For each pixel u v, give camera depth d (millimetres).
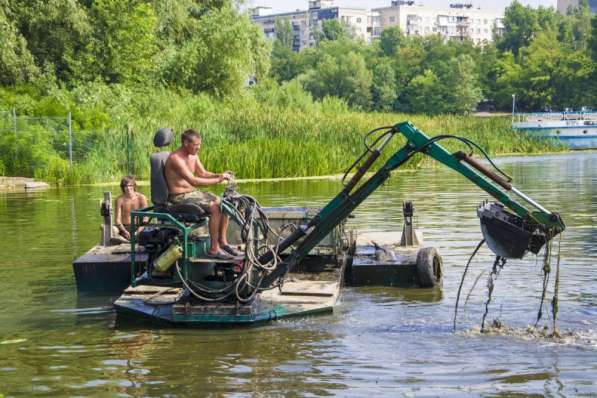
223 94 47781
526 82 107188
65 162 27812
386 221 16391
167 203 9477
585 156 42938
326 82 120000
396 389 6953
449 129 46250
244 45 48125
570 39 131750
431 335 8547
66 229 16172
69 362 7789
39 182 26594
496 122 49406
